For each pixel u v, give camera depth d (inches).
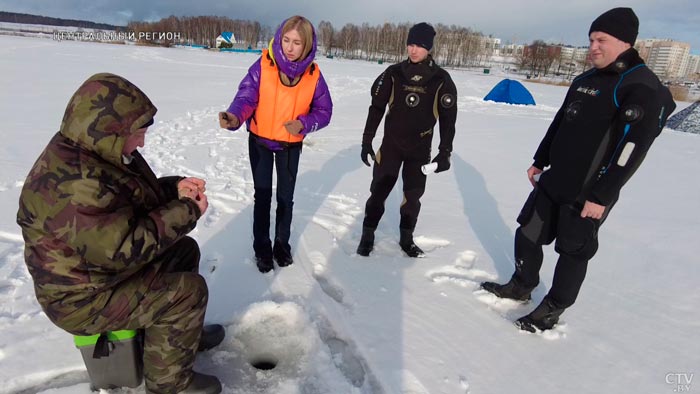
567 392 82.7
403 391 79.4
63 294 59.5
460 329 98.6
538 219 99.6
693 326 105.0
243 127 299.3
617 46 82.0
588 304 112.3
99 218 56.4
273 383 79.3
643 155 78.9
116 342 67.6
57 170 55.7
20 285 101.2
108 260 58.1
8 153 198.1
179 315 66.2
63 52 932.0
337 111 411.8
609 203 82.7
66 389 73.5
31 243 57.5
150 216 62.0
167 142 250.2
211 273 112.8
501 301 110.6
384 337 93.5
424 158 122.2
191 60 1040.8
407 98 116.2
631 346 96.7
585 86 88.9
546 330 99.3
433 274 122.5
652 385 85.3
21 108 304.5
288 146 111.0
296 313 96.5
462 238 146.2
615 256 139.8
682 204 195.3
